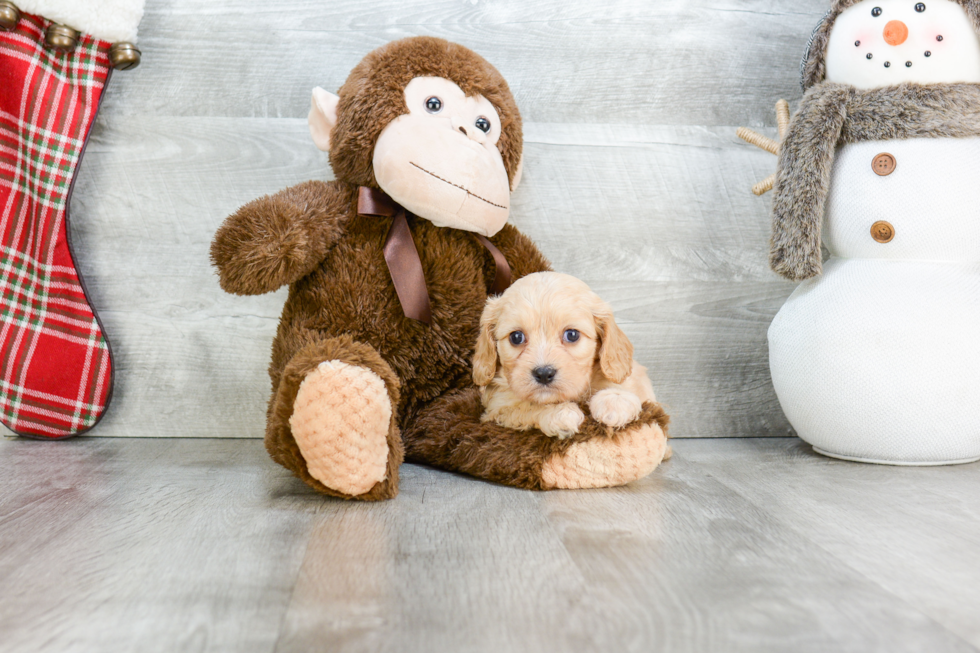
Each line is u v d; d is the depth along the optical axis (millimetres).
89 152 1438
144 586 701
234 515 933
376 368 1007
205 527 881
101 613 642
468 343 1265
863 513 969
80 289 1385
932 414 1193
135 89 1439
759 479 1157
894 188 1222
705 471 1216
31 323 1364
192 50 1444
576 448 1048
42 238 1356
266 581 715
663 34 1521
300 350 1047
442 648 584
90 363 1387
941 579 739
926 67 1218
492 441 1108
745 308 1557
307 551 800
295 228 1118
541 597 683
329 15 1461
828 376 1242
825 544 842
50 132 1348
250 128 1461
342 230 1218
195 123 1453
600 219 1517
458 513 952
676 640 603
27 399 1367
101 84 1372
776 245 1303
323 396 954
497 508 976
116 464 1222
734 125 1548
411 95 1171
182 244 1460
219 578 721
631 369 1116
